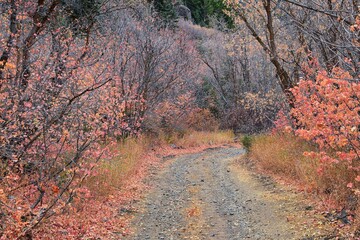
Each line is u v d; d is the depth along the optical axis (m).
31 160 8.16
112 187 11.50
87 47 11.71
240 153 23.95
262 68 29.17
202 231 8.66
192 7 63.81
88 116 9.59
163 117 26.89
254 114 32.50
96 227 8.47
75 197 8.73
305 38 13.23
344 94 7.16
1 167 7.65
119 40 16.98
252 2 15.14
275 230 8.26
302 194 10.41
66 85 9.59
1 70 7.98
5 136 7.35
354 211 7.88
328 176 9.68
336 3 9.94
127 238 8.20
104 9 15.30
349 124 7.71
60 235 7.55
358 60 9.06
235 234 8.34
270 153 15.08
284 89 14.77
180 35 29.39
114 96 13.77
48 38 10.90
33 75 9.06
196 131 32.31
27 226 6.57
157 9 32.72
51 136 8.57
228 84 41.16
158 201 11.45
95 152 9.05
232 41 23.67
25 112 7.96
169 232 8.66
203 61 39.88
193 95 32.84
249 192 12.01
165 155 21.81
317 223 8.12
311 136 8.11
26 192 7.70
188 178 15.12
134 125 19.81
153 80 22.14
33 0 10.52
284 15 13.84
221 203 11.02
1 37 9.12
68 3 13.41
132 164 15.07
